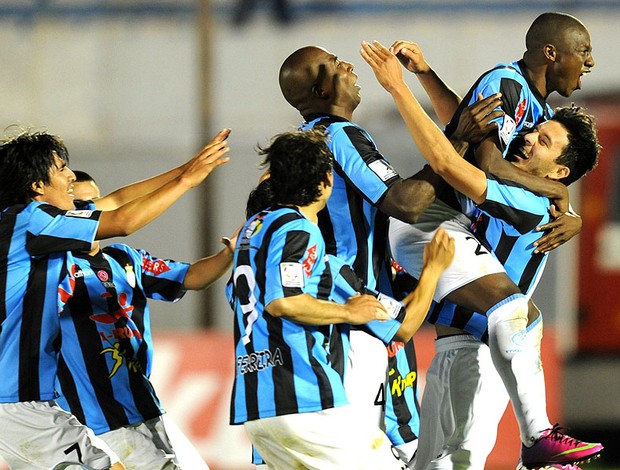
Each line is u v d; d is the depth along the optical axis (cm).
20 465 1780
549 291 4650
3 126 7275
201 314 5203
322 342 1611
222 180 5572
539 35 1819
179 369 3794
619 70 7000
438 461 1822
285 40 7275
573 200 4678
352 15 7381
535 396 1730
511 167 1745
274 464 1636
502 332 1741
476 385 1844
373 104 6650
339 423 1582
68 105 7312
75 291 1917
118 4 7425
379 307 1600
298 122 7125
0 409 1762
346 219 1777
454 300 1789
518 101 1784
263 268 1589
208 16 5784
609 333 4684
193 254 5472
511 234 1833
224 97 7200
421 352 3794
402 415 1906
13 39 7375
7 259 1733
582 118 1822
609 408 4678
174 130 7238
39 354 1764
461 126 1725
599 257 4631
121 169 5622
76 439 1762
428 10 7388
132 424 1928
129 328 1952
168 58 7319
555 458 1698
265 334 1594
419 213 1706
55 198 1794
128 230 1719
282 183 1630
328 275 1641
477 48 7312
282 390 1578
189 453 1989
